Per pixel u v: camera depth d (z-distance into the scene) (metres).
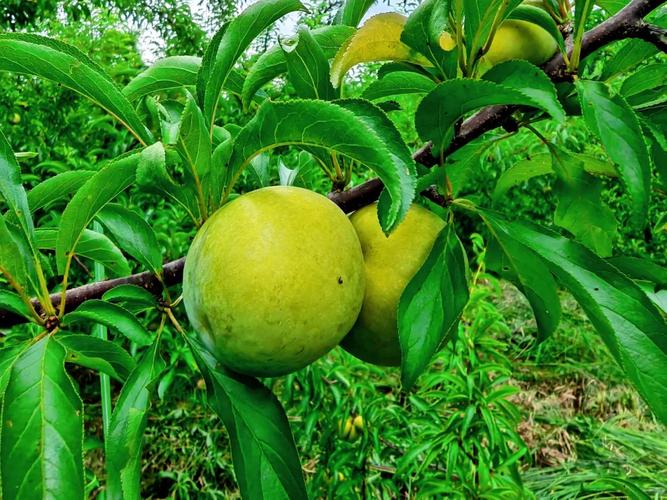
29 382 0.13
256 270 0.13
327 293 0.14
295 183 0.22
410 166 0.13
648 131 0.18
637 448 0.65
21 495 0.12
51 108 0.67
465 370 0.41
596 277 0.14
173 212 0.57
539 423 0.73
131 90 0.19
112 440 0.14
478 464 0.41
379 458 0.48
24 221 0.16
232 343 0.14
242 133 0.14
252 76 0.18
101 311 0.16
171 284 0.18
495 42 0.18
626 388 0.79
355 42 0.17
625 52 0.18
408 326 0.14
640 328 0.14
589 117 0.14
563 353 0.85
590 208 0.22
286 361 0.14
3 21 0.93
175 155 0.15
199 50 1.14
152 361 0.15
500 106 0.18
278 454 0.14
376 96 0.20
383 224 0.15
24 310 0.16
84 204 0.15
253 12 0.16
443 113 0.15
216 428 0.57
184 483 0.53
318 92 0.17
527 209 0.91
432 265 0.15
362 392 0.46
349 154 0.13
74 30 0.92
